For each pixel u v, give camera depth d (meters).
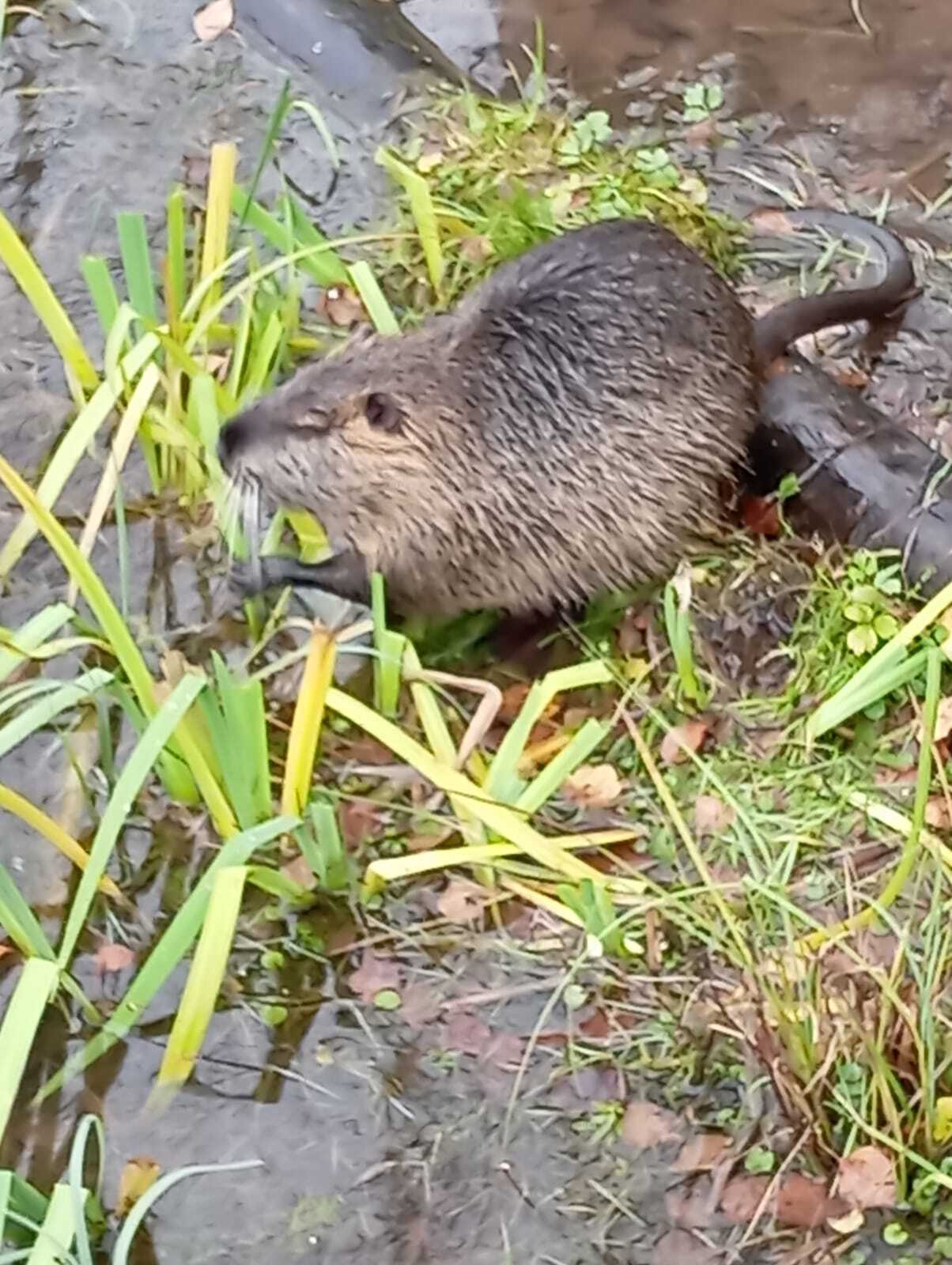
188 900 2.14
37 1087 2.19
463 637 2.41
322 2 2.79
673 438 2.38
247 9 2.81
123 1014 2.17
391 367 2.31
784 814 2.27
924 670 2.28
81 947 2.25
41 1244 2.00
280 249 2.54
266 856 2.28
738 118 2.73
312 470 2.30
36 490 2.48
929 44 2.78
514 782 2.23
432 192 2.65
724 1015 2.18
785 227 2.64
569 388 2.34
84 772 2.33
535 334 2.34
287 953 2.24
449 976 2.22
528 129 2.69
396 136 2.73
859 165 2.69
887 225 2.63
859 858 2.25
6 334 2.60
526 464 2.33
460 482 2.33
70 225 2.69
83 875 2.18
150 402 2.45
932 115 2.72
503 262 2.50
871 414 2.42
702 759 2.30
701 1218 2.12
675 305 2.38
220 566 2.44
